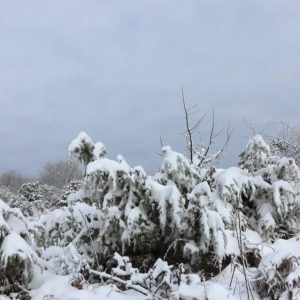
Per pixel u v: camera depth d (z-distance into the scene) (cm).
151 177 663
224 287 452
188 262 588
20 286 494
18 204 2578
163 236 602
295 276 440
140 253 616
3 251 482
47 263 561
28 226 532
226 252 545
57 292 473
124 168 593
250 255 556
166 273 479
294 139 1359
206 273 554
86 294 436
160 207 583
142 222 588
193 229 568
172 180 635
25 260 488
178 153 632
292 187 682
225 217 585
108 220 594
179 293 424
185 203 625
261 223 643
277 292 457
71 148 620
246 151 748
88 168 580
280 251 479
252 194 650
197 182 661
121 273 511
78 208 630
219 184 618
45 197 2836
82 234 607
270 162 745
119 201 621
